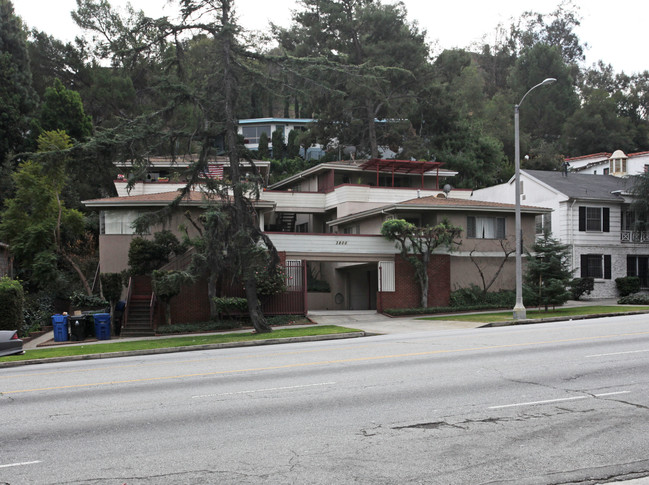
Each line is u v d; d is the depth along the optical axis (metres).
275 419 8.90
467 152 54.62
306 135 54.16
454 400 9.81
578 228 38.94
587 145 71.31
